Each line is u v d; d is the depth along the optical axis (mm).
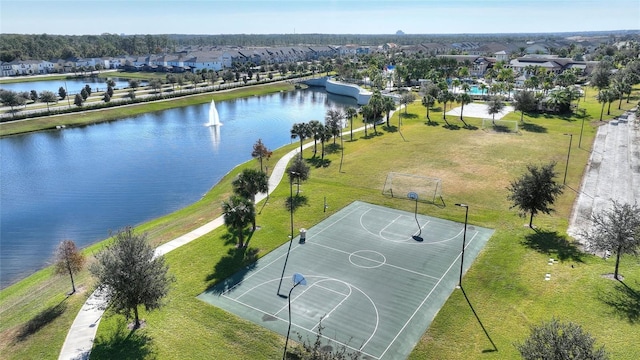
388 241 47938
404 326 33844
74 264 39250
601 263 41062
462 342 31844
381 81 164750
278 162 80938
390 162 76625
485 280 39562
